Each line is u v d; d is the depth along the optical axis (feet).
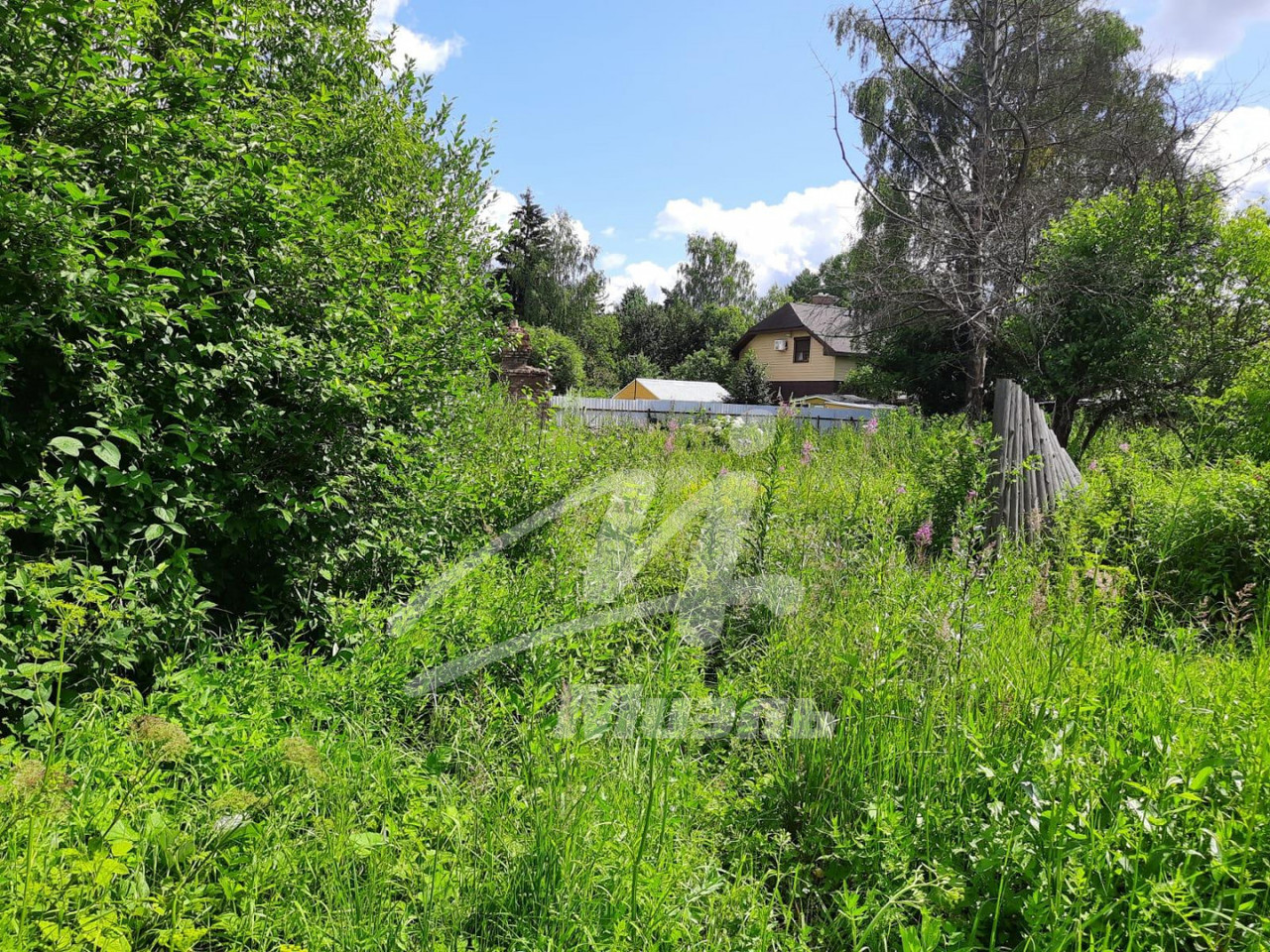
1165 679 10.25
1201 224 44.78
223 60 11.59
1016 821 7.62
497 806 8.17
